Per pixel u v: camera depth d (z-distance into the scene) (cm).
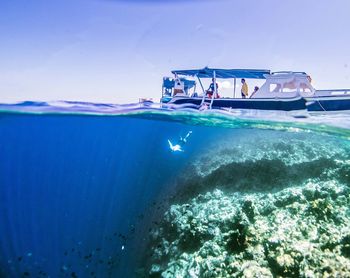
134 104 1594
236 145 1769
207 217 865
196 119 1736
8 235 2402
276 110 1249
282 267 524
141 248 1101
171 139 2770
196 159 1797
